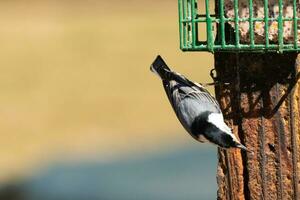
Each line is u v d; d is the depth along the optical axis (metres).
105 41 26.94
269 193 7.25
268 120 7.24
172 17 30.25
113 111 20.38
